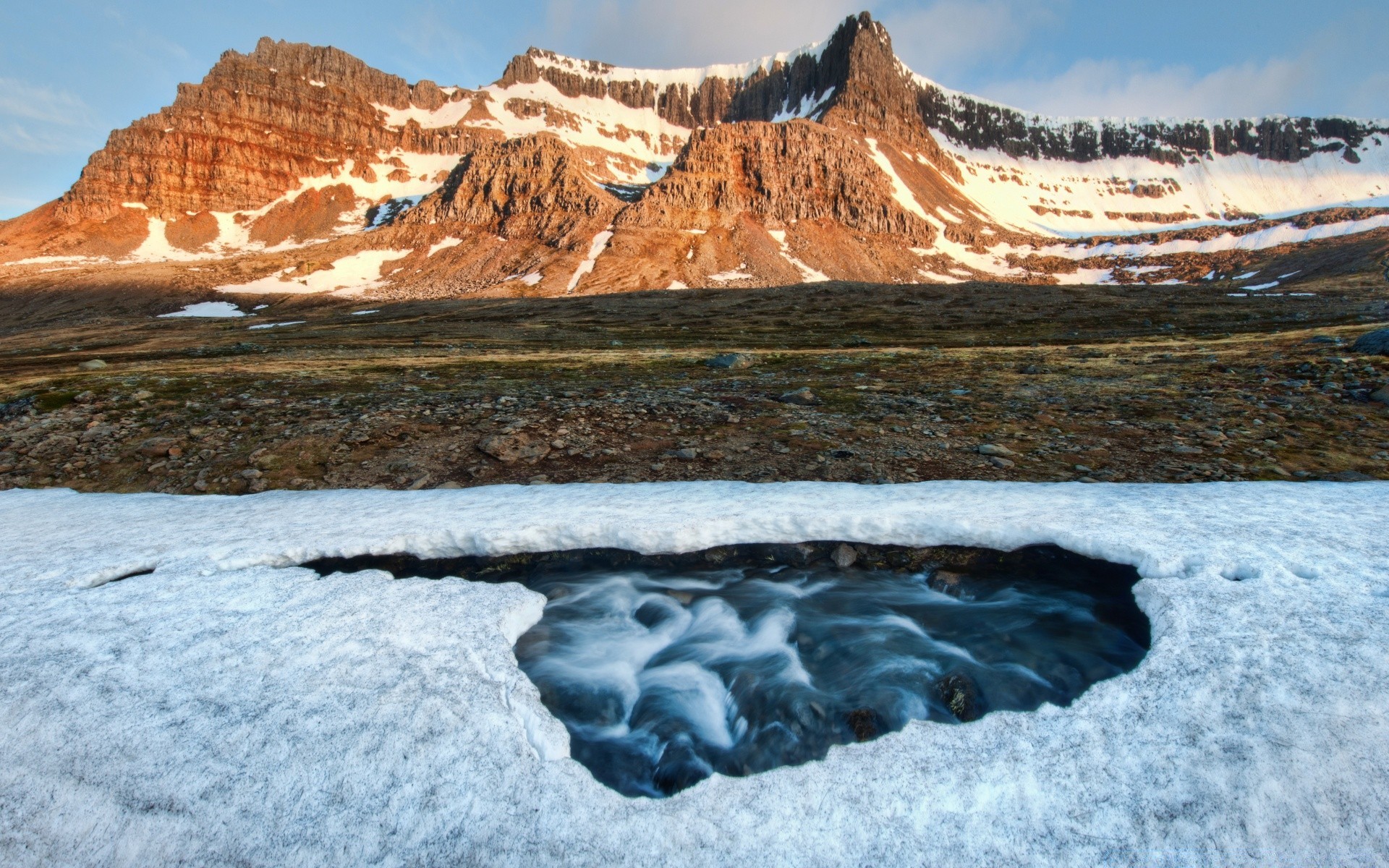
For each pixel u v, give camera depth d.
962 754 6.61
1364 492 13.51
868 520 12.48
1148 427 20.05
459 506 13.97
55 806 6.24
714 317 108.81
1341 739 6.43
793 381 30.41
